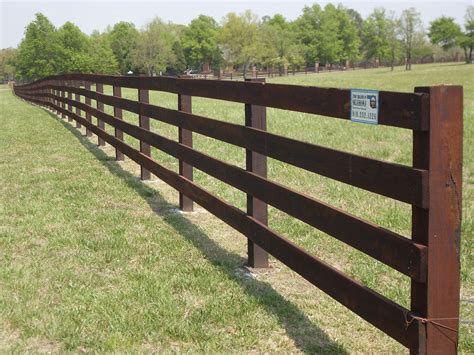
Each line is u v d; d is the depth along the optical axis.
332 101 3.21
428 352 2.55
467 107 17.22
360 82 39.44
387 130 12.36
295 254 3.72
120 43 103.44
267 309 3.81
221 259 4.80
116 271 4.54
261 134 4.11
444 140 2.47
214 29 108.38
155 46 95.50
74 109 16.34
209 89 5.12
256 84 4.15
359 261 4.70
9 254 4.95
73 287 4.18
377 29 92.19
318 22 99.44
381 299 2.83
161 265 4.65
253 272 4.51
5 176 8.34
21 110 22.94
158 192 7.28
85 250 5.04
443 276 2.53
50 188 7.50
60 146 11.37
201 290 4.13
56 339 3.45
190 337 3.43
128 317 3.67
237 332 3.50
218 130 4.94
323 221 3.36
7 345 3.38
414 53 82.25
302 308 3.85
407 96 2.56
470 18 74.75
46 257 4.87
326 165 3.28
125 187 7.54
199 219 6.08
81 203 6.70
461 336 3.38
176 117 6.10
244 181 4.50
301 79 52.34
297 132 12.29
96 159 9.77
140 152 7.88
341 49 99.88
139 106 7.66
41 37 89.06
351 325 3.60
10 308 3.83
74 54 90.00
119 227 5.71
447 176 2.49
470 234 5.29
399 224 5.70
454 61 86.62
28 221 5.91
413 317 2.58
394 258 2.72
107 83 9.88
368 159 2.88
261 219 4.47
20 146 11.48
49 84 20.64
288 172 8.16
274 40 88.06
